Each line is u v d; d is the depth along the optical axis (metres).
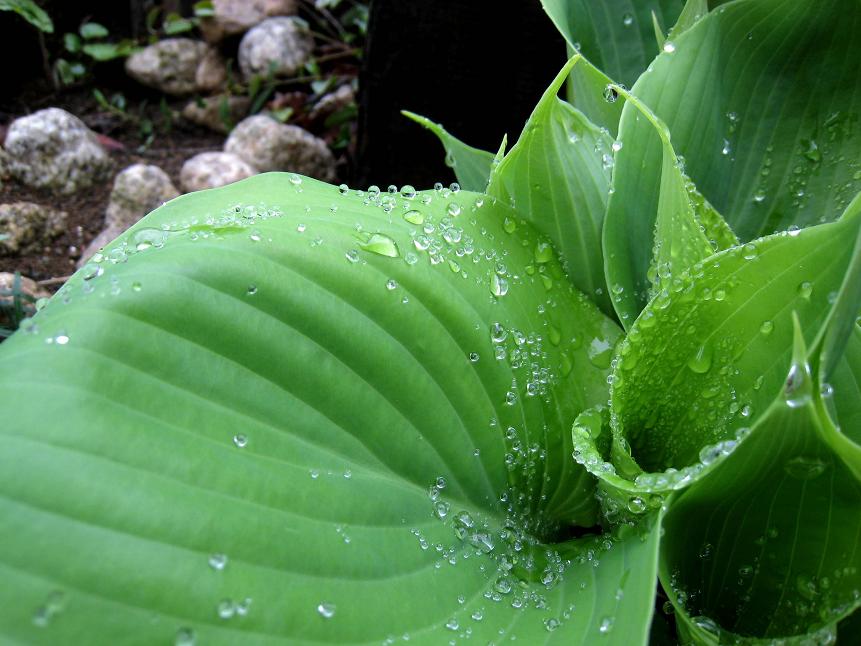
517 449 0.30
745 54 0.39
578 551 0.30
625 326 0.32
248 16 1.15
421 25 0.65
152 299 0.23
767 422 0.22
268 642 0.21
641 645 0.21
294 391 0.25
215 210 0.27
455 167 0.45
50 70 1.13
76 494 0.19
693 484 0.24
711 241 0.32
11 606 0.18
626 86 0.45
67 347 0.21
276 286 0.25
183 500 0.21
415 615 0.24
